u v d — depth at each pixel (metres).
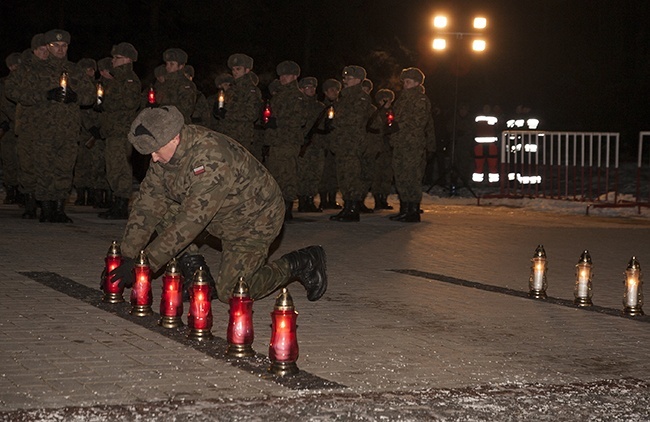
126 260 8.09
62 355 6.71
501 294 10.15
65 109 14.96
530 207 22.77
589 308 9.47
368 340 7.62
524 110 29.69
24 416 5.32
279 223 8.21
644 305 9.88
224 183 7.51
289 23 46.34
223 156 7.50
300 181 19.73
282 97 17.20
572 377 6.69
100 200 18.91
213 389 5.98
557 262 13.04
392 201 23.89
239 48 44.25
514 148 24.36
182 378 6.20
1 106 18.03
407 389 6.18
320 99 33.06
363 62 44.12
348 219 17.77
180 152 7.42
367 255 13.02
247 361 6.67
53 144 15.05
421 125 17.86
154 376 6.23
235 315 6.77
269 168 17.39
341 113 17.59
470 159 30.05
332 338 7.64
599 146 23.66
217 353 6.87
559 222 19.28
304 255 8.73
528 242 15.36
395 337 7.77
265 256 8.21
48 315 8.05
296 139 17.34
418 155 17.97
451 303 9.47
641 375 6.83
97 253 11.95
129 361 6.59
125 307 8.45
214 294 8.98
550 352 7.46
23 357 6.63
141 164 18.91
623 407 5.97
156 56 42.56
